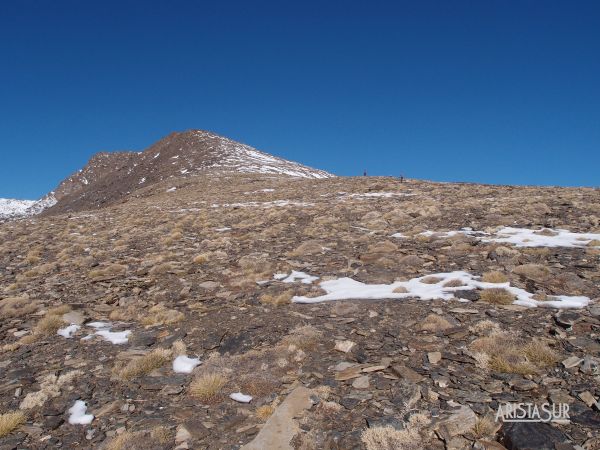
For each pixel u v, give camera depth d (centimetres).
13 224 3612
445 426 579
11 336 1077
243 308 1144
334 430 598
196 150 11862
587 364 700
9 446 632
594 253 1331
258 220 2573
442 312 991
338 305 1082
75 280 1570
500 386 672
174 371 838
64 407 732
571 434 545
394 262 1441
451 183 4138
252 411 678
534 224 1853
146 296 1334
